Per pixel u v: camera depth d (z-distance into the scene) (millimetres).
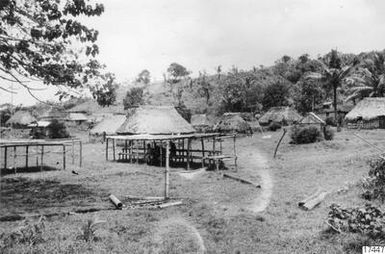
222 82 128875
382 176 15430
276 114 68438
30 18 13305
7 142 26938
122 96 154125
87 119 97938
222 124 58469
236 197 16375
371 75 65750
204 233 10914
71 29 13828
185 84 153125
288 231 10812
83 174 25422
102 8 14078
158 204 14977
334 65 54125
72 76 15000
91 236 10250
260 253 9094
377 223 9773
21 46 13227
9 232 10727
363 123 53594
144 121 36656
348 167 22484
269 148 38000
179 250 9375
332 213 10711
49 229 11219
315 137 38031
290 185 18484
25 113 84375
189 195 17297
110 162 33031
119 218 12789
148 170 26953
